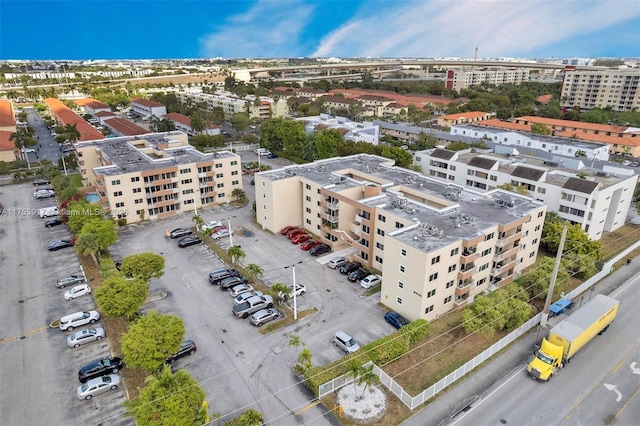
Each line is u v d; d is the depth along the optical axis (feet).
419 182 253.65
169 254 235.61
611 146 463.83
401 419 130.52
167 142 360.07
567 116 623.77
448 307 184.75
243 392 139.64
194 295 196.34
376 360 150.10
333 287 204.13
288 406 134.21
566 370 153.69
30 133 507.71
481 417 131.64
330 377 141.18
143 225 274.98
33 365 151.94
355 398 137.59
